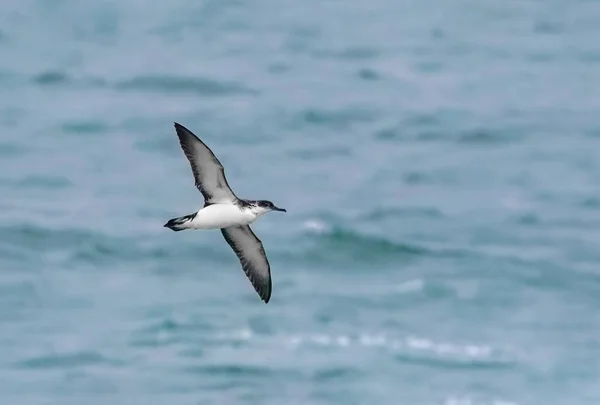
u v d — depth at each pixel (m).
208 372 32.84
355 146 56.91
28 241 43.34
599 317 36.91
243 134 58.72
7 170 52.31
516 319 36.75
